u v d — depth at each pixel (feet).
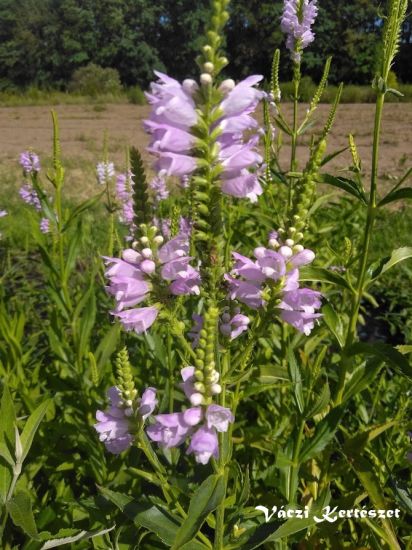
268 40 22.90
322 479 1.36
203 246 0.85
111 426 0.93
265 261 0.90
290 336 1.78
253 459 1.63
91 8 27.04
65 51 27.89
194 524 0.79
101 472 1.46
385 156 7.78
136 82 27.91
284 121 1.74
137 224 0.91
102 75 24.95
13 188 6.11
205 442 0.78
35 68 28.40
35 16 27.55
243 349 0.99
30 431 0.98
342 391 1.30
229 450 0.86
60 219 1.64
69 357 1.71
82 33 27.48
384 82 1.15
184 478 1.10
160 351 1.45
